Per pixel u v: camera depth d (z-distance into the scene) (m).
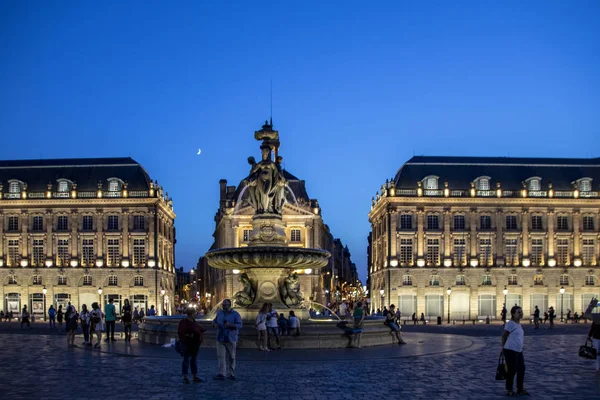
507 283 99.81
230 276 108.06
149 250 101.62
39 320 97.06
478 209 100.50
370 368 22.52
